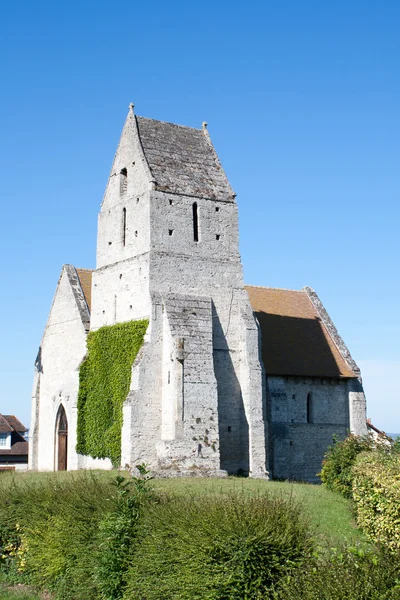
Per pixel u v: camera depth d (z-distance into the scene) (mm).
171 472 45094
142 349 48531
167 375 48344
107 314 53938
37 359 63406
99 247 55906
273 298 66625
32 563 26797
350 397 61562
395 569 16312
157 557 20578
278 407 57125
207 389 48500
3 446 82562
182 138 56500
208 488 36969
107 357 52625
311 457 58250
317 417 59562
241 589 18750
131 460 46594
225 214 54469
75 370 55750
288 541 19188
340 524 28797
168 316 49031
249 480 44000
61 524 25250
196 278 51938
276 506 20719
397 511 23484
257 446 51281
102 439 51750
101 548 23094
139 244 51750
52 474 45406
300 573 17641
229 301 53125
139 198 52500
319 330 64938
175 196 52344
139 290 51000
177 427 46844
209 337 49688
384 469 26734
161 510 22141
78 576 23969
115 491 25672
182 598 19406
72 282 60188
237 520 19562
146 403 47844
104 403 52250
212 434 48000
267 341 60469
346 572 16328
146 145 54000
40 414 62125
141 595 21281
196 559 19312
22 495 29797
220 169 56438
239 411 51844
